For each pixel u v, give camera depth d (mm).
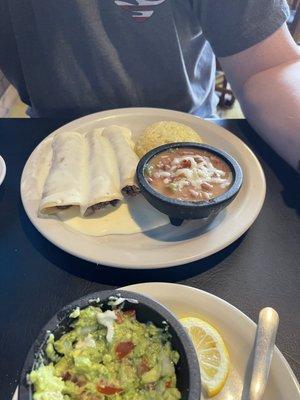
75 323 447
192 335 503
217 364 483
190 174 698
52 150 876
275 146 856
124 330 447
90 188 769
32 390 391
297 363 521
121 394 413
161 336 441
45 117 1083
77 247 651
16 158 884
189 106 1156
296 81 873
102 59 1046
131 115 969
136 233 721
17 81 1202
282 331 558
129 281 640
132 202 772
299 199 783
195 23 1059
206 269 654
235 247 688
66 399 404
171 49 1035
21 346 549
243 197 746
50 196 731
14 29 1044
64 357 433
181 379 409
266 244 695
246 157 828
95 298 460
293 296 609
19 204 781
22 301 609
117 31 1010
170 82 1097
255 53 924
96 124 956
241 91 992
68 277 645
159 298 545
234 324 520
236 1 881
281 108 843
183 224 729
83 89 1113
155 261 626
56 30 1018
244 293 616
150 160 740
